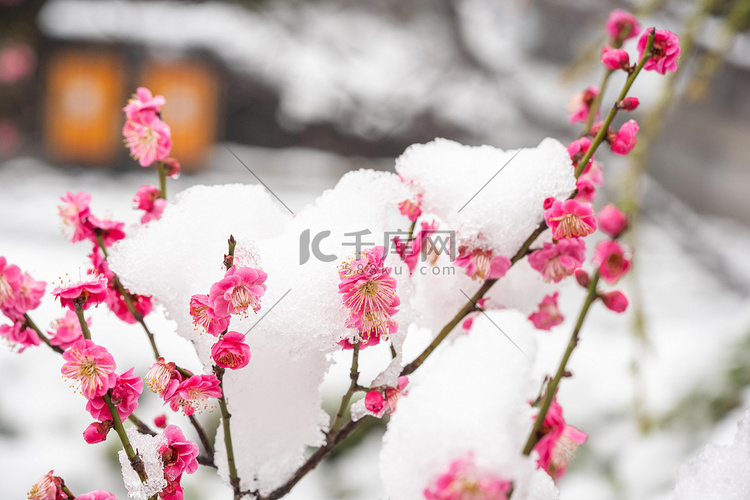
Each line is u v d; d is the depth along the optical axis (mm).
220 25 8219
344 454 2295
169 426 950
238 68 8375
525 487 921
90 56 6836
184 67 7023
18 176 6711
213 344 936
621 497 1764
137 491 948
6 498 2121
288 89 8680
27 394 2523
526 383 922
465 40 7609
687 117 6895
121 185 6785
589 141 999
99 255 1015
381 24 8773
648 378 2199
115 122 6980
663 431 1906
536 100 7406
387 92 8547
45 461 2275
